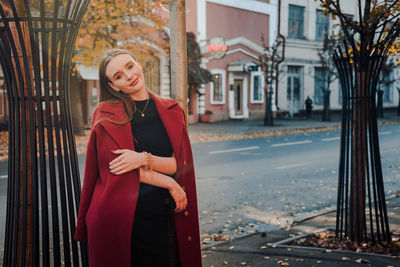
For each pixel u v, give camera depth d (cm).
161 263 245
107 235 234
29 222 272
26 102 267
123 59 241
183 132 253
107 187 233
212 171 997
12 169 272
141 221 240
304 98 3180
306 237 498
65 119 269
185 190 252
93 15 1216
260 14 2806
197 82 2417
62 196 273
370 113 444
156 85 1342
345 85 453
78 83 1644
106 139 235
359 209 452
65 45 267
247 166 1063
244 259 427
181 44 294
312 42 3138
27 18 254
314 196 752
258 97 2919
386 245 442
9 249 276
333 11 442
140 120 244
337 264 390
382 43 434
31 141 264
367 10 437
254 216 634
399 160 1130
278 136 1872
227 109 2750
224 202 716
